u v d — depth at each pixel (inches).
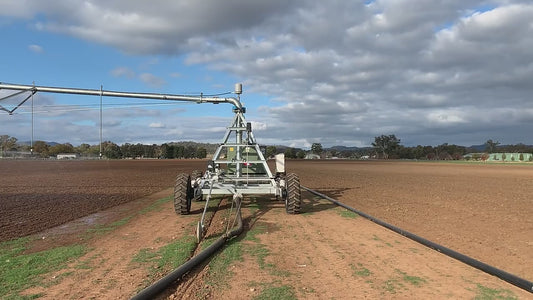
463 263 241.4
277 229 346.0
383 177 1168.2
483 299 181.6
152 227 355.9
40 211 462.9
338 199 585.6
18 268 225.0
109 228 351.9
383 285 200.4
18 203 537.0
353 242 296.5
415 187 805.9
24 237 313.7
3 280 203.9
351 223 378.9
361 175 1279.5
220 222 380.2
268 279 209.0
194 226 356.5
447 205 515.2
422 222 385.7
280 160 513.7
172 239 301.4
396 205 515.5
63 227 358.0
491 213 445.4
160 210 470.0
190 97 517.7
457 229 349.7
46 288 192.4
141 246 280.1
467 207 495.8
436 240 305.6
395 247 281.3
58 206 507.8
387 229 349.1
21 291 188.1
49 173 1312.7
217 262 240.1
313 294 187.6
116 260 242.1
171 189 760.3
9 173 1306.6
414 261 245.0
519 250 275.9
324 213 444.1
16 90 485.1
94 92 500.1
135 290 189.5
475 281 207.3
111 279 205.5
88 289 190.9
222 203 534.3
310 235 320.8
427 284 202.1
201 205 514.3
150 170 1562.5
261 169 522.0
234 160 490.6
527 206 503.5
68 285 196.5
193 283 202.5
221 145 488.1
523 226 364.5
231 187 435.2
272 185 454.6
